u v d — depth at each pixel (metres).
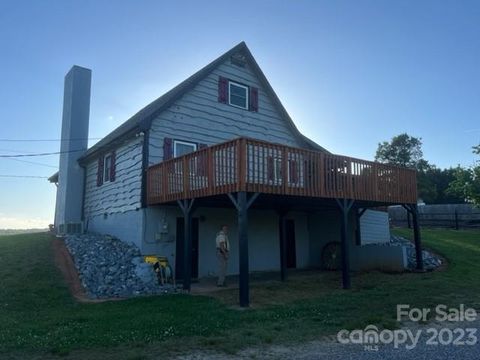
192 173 10.71
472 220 25.41
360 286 11.24
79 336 6.04
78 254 12.06
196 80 14.23
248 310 8.04
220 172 9.75
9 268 10.73
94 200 16.52
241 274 8.67
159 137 13.27
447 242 18.55
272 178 9.85
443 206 28.69
